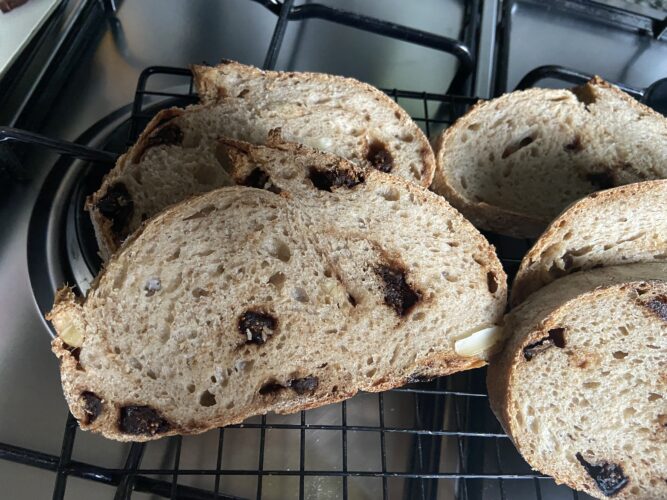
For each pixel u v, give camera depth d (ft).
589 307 0.50
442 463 0.57
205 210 0.47
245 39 0.83
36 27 0.63
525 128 0.62
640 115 0.62
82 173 0.65
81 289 0.59
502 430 0.58
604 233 0.54
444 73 0.86
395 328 0.52
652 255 0.56
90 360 0.45
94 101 0.74
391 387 0.53
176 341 0.47
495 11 0.87
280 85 0.56
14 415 0.54
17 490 0.51
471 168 0.63
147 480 0.50
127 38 0.80
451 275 0.52
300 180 0.49
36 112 0.70
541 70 0.74
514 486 0.57
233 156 0.48
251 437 0.56
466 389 0.60
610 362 0.51
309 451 0.56
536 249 0.53
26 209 0.63
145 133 0.53
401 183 0.50
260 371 0.49
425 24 0.90
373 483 0.56
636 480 0.52
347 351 0.51
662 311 0.50
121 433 0.47
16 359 0.57
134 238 0.45
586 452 0.52
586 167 0.64
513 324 0.52
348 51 0.86
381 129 0.59
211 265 0.47
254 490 0.54
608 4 0.96
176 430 0.48
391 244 0.51
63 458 0.46
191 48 0.81
